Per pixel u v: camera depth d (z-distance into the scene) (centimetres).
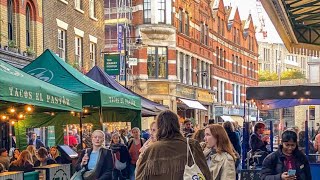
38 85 905
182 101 4131
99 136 887
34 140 1762
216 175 662
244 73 6191
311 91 1100
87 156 887
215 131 675
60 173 1049
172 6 4034
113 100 1272
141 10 3975
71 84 1180
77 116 1534
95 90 1174
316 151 1280
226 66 5544
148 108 1791
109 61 2728
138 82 3891
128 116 1653
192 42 4478
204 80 4806
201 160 540
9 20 1898
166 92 3962
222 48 5431
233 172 664
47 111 1249
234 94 5800
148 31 3928
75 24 2466
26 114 1411
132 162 1260
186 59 4372
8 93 788
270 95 1123
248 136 1243
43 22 2127
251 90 1134
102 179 867
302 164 632
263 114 4156
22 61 1870
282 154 635
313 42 1363
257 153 1155
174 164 528
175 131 543
